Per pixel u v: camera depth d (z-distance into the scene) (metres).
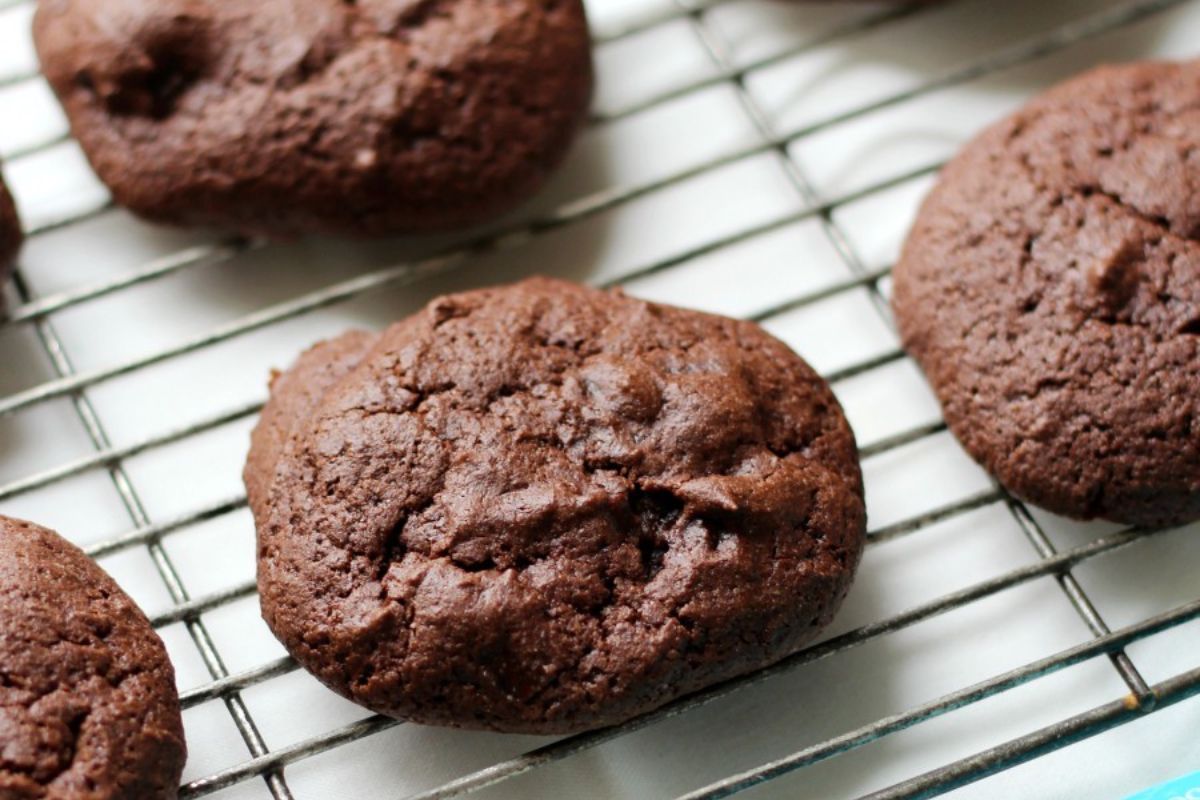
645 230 0.34
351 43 0.32
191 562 0.31
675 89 0.35
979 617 0.31
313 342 0.33
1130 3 0.36
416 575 0.28
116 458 0.31
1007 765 0.28
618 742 0.30
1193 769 0.29
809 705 0.30
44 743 0.27
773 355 0.30
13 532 0.29
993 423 0.30
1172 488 0.29
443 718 0.28
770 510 0.28
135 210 0.32
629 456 0.28
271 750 0.30
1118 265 0.30
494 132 0.32
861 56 0.36
